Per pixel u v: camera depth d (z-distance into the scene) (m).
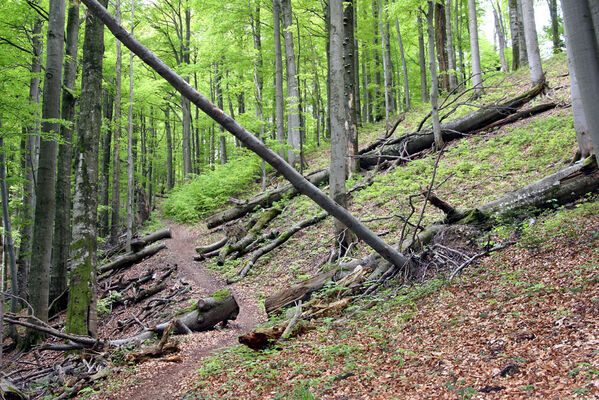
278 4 23.38
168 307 13.40
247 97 29.58
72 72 13.27
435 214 11.54
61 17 11.33
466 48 34.12
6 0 12.68
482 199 10.98
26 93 13.88
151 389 6.75
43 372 8.73
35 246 11.28
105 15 6.61
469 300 6.48
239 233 17.11
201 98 7.06
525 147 13.20
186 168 31.02
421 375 4.57
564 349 4.15
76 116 16.95
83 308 9.64
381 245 8.55
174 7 32.38
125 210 34.12
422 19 20.45
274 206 18.83
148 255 19.88
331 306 8.51
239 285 13.75
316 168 21.23
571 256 6.54
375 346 5.91
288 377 5.62
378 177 16.31
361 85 34.53
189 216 24.11
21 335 13.34
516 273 6.75
